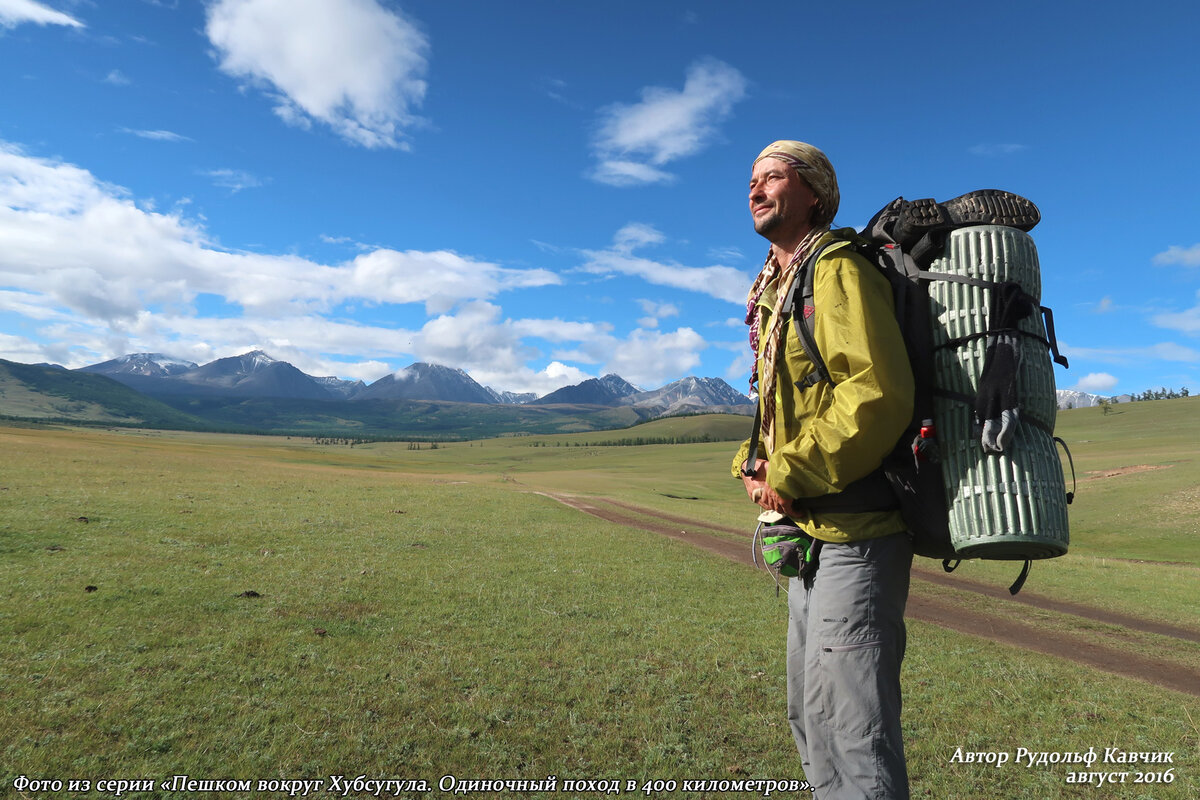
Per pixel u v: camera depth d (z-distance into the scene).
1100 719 4.71
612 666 5.46
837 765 1.82
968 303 1.84
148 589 7.05
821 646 1.89
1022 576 1.93
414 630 6.31
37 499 13.70
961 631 8.40
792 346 2.00
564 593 8.77
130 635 5.38
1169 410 155.00
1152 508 37.47
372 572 9.27
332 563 9.80
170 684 4.36
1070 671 6.23
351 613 6.81
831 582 1.91
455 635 6.23
